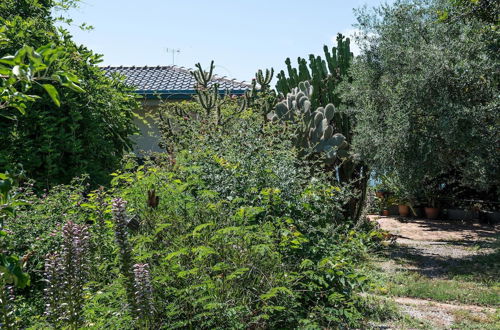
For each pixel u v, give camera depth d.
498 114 9.05
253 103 10.56
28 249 5.03
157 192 5.47
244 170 6.09
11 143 6.78
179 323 4.24
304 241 5.33
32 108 7.02
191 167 5.72
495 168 9.55
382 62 10.30
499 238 12.70
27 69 1.96
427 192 16.09
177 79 14.43
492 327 5.46
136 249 4.64
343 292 5.41
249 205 5.76
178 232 5.16
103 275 4.86
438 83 9.23
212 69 9.97
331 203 6.52
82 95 7.73
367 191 11.38
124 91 9.31
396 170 10.01
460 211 16.67
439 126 9.15
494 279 7.98
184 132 8.40
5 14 7.91
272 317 4.75
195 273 4.52
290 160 6.86
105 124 8.18
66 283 3.57
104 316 4.25
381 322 5.50
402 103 9.59
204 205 5.35
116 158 8.25
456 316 5.87
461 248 11.10
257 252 4.98
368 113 10.38
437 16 9.56
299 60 13.19
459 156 10.48
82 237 3.70
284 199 6.02
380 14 10.47
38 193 6.58
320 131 10.47
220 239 4.94
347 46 12.89
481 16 8.54
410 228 14.70
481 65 8.92
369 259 7.96
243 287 4.77
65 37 7.98
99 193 5.32
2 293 3.14
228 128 8.65
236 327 4.27
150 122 12.47
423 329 5.30
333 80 12.66
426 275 8.31
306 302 5.25
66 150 7.24
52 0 8.96
